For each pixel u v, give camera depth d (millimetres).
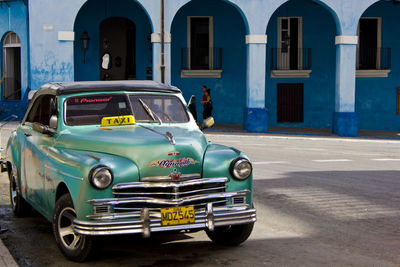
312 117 26656
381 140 21578
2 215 7887
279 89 26469
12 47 25672
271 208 8305
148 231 5156
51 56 21703
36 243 6387
